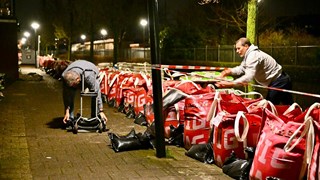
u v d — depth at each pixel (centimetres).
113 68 1388
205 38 3547
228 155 522
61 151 632
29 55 4409
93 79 784
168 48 3691
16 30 2036
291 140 423
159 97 595
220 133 533
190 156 596
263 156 444
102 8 2975
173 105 691
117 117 944
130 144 634
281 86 692
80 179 500
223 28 3397
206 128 600
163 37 3728
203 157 570
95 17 3075
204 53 3212
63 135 749
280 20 3195
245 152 503
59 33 4153
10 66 2044
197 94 648
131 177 507
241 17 2747
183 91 684
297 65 2159
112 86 1116
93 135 752
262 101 548
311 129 416
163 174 520
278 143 434
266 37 2702
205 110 602
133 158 594
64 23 3950
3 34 2008
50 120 904
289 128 432
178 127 670
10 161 576
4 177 505
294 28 2878
